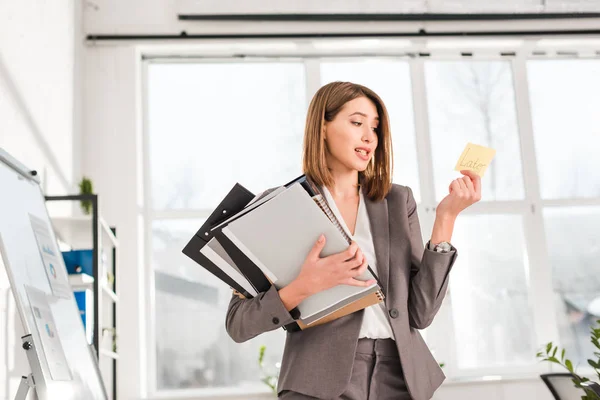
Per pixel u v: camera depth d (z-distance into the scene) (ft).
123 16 16.44
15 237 7.24
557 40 17.17
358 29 16.80
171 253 15.89
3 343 9.16
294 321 4.74
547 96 17.40
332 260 4.43
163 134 16.52
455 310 16.06
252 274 4.74
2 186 7.33
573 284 16.39
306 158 5.08
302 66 17.07
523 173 16.83
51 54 13.23
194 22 16.56
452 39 16.93
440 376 4.88
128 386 14.67
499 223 16.58
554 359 8.70
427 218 16.28
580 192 16.93
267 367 15.42
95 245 10.93
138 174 15.80
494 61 17.47
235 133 16.65
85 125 15.83
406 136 16.81
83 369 7.88
